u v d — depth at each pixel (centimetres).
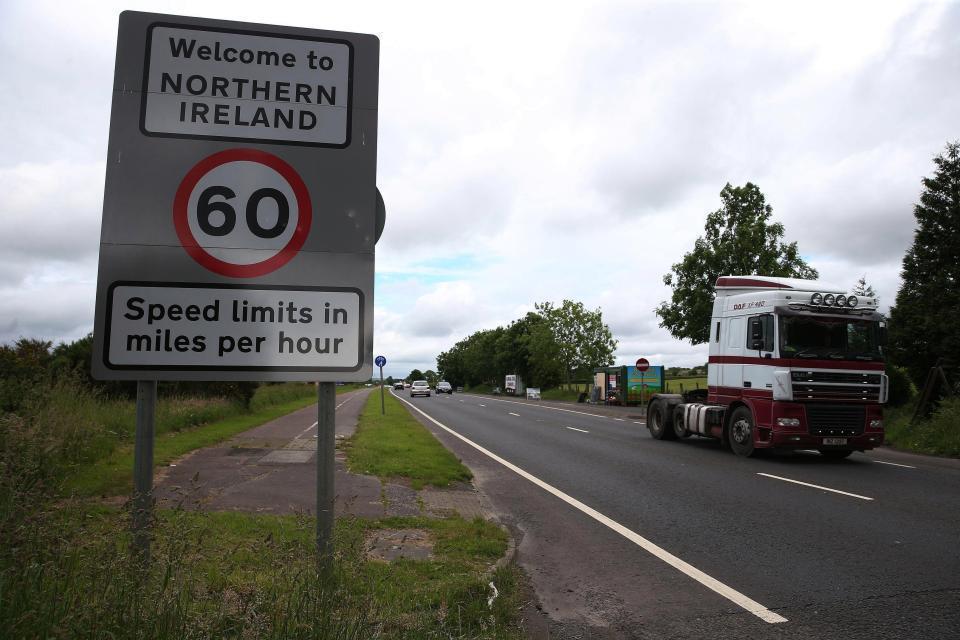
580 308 6569
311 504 742
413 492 873
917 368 2316
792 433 1297
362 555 420
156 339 386
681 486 1025
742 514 815
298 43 421
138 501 361
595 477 1116
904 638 429
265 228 405
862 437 1320
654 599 504
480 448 1568
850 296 1345
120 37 400
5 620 257
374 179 422
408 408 3625
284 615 310
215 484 851
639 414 3225
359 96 425
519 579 542
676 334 2997
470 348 13250
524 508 851
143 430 378
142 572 305
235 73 411
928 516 803
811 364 1316
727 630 443
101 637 261
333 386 409
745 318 1433
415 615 377
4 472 439
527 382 8725
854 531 727
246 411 2270
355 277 413
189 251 394
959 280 2311
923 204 2447
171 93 401
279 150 412
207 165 402
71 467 830
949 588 529
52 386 1156
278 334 401
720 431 1512
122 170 391
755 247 2855
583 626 449
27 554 303
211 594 332
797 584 540
